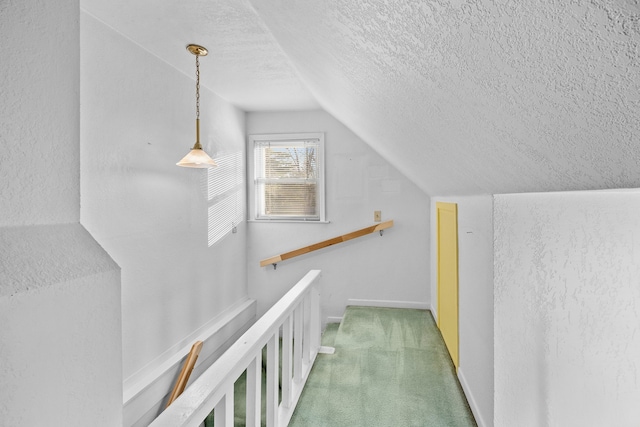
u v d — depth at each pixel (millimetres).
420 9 471
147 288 2113
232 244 3307
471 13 402
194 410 814
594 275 788
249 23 1791
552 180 722
